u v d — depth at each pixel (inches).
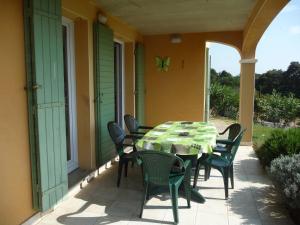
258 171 170.1
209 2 156.1
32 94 98.7
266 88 479.8
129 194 134.4
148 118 263.7
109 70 175.3
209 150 118.5
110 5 160.7
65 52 149.4
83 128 157.5
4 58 89.1
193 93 251.3
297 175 105.6
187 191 119.6
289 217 112.0
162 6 164.1
